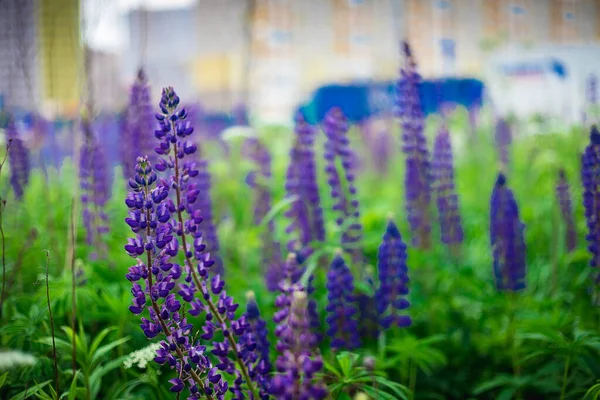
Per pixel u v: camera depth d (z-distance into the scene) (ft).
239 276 7.09
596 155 6.14
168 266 5.02
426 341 6.01
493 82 11.74
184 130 5.10
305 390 4.34
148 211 5.01
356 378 5.50
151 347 5.21
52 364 5.68
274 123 10.39
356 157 9.72
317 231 6.79
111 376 6.07
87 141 6.71
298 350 4.42
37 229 6.89
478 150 9.95
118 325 6.05
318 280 6.75
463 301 6.98
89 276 6.29
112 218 7.33
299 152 6.86
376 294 6.23
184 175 5.11
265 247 7.25
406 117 7.02
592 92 8.61
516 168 9.56
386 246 6.16
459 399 6.38
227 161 9.17
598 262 6.22
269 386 5.09
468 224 8.38
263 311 6.63
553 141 9.32
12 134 6.98
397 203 8.75
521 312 6.52
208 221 6.83
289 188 6.87
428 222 7.18
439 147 7.36
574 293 6.94
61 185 7.80
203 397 5.08
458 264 7.36
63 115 8.50
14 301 6.13
